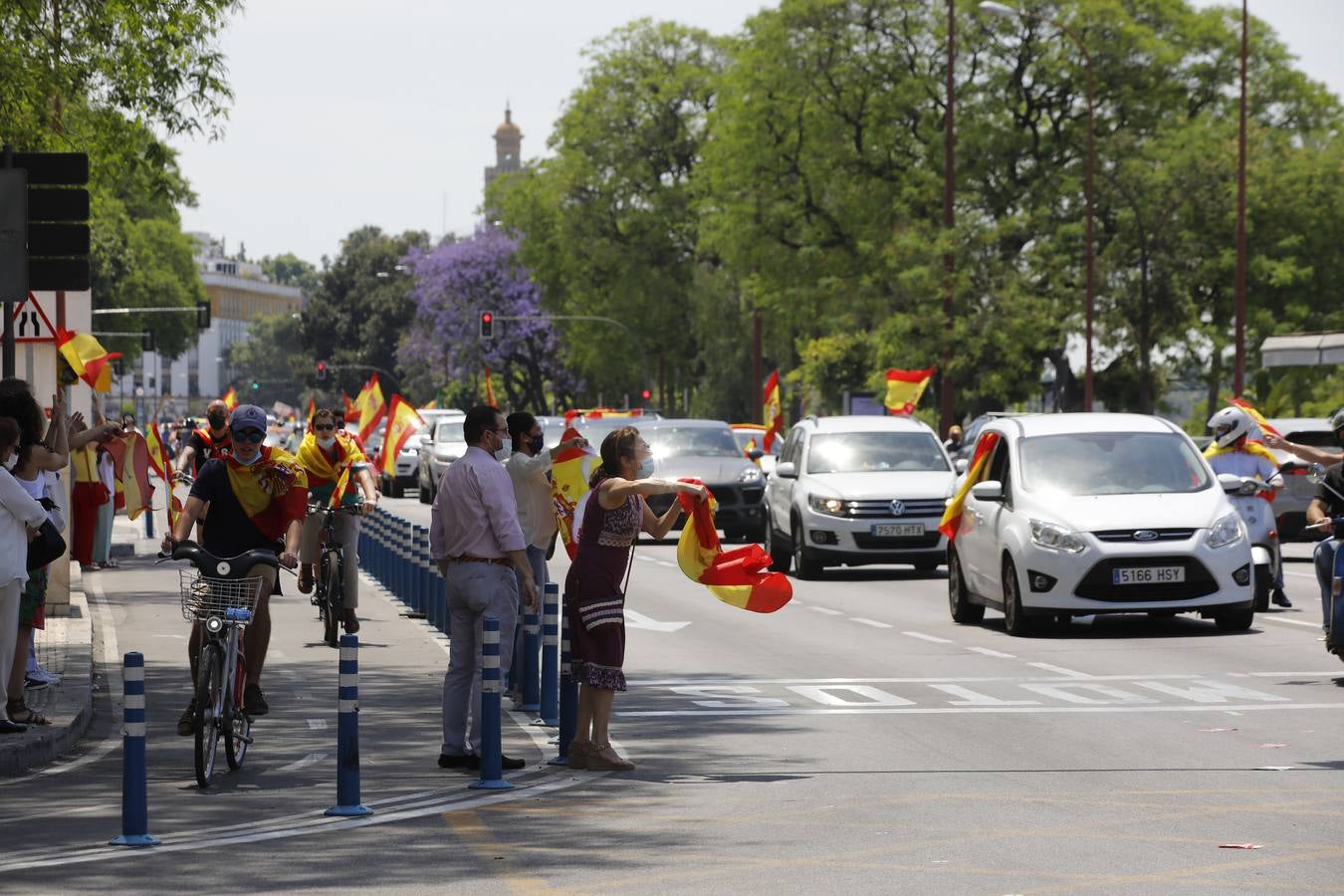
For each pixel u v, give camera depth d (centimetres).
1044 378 8044
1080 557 2267
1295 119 7975
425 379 15925
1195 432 7250
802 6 7556
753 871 1002
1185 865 1000
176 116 2733
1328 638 1773
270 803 1250
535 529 1791
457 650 1416
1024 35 7381
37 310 2358
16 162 1819
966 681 1895
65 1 2570
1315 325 7362
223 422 2256
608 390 11769
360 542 3612
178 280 14500
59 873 1016
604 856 1051
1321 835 1085
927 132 7488
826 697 1789
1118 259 7000
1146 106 7475
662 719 1653
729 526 4262
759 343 8806
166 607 2730
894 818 1159
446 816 1190
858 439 3497
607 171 10331
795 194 7850
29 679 1762
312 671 2034
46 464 1549
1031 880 966
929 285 6738
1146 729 1549
